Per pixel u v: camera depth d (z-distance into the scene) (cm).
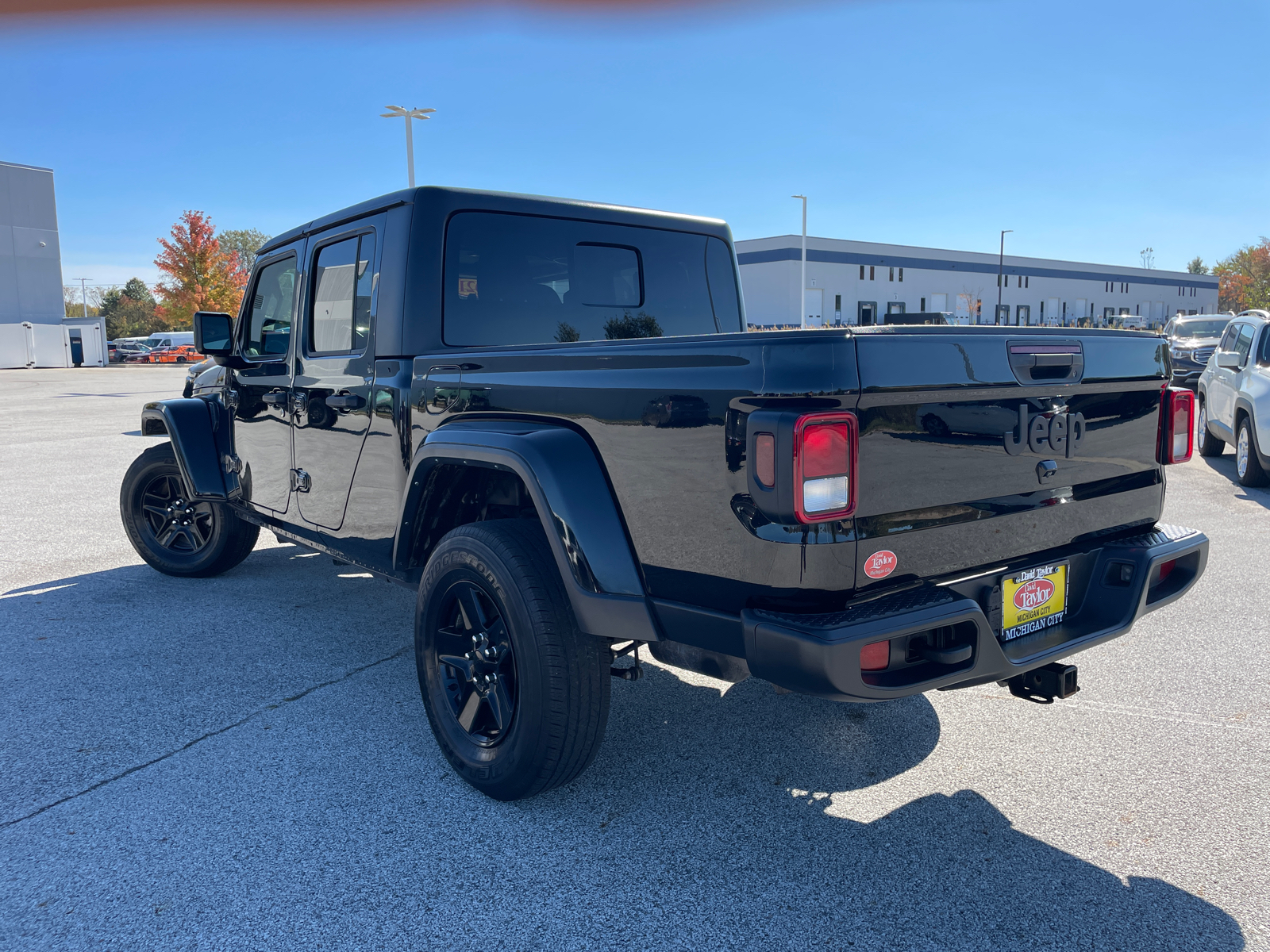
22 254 4600
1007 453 243
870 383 207
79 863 248
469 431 284
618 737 330
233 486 490
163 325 9675
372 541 356
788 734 332
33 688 378
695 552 230
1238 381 897
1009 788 289
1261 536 640
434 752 319
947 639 227
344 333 371
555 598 260
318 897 233
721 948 212
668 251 414
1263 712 346
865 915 224
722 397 219
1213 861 246
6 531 702
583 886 237
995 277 6556
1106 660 404
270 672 397
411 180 2348
